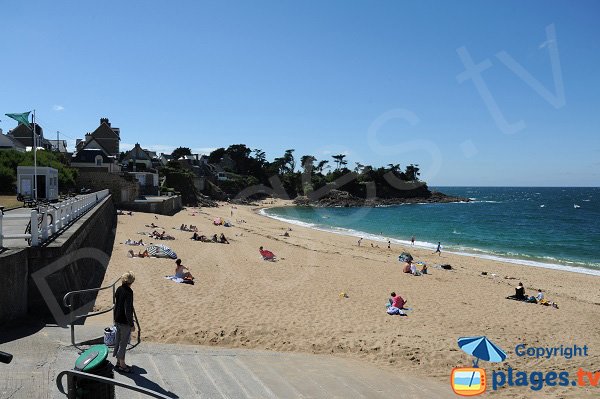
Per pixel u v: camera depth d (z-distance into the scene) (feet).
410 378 33.83
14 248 34.12
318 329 44.52
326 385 29.50
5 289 31.50
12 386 21.33
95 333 30.89
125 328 25.16
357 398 27.81
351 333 44.01
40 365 24.27
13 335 29.53
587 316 57.41
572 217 299.38
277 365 33.01
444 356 38.88
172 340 38.27
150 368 27.17
